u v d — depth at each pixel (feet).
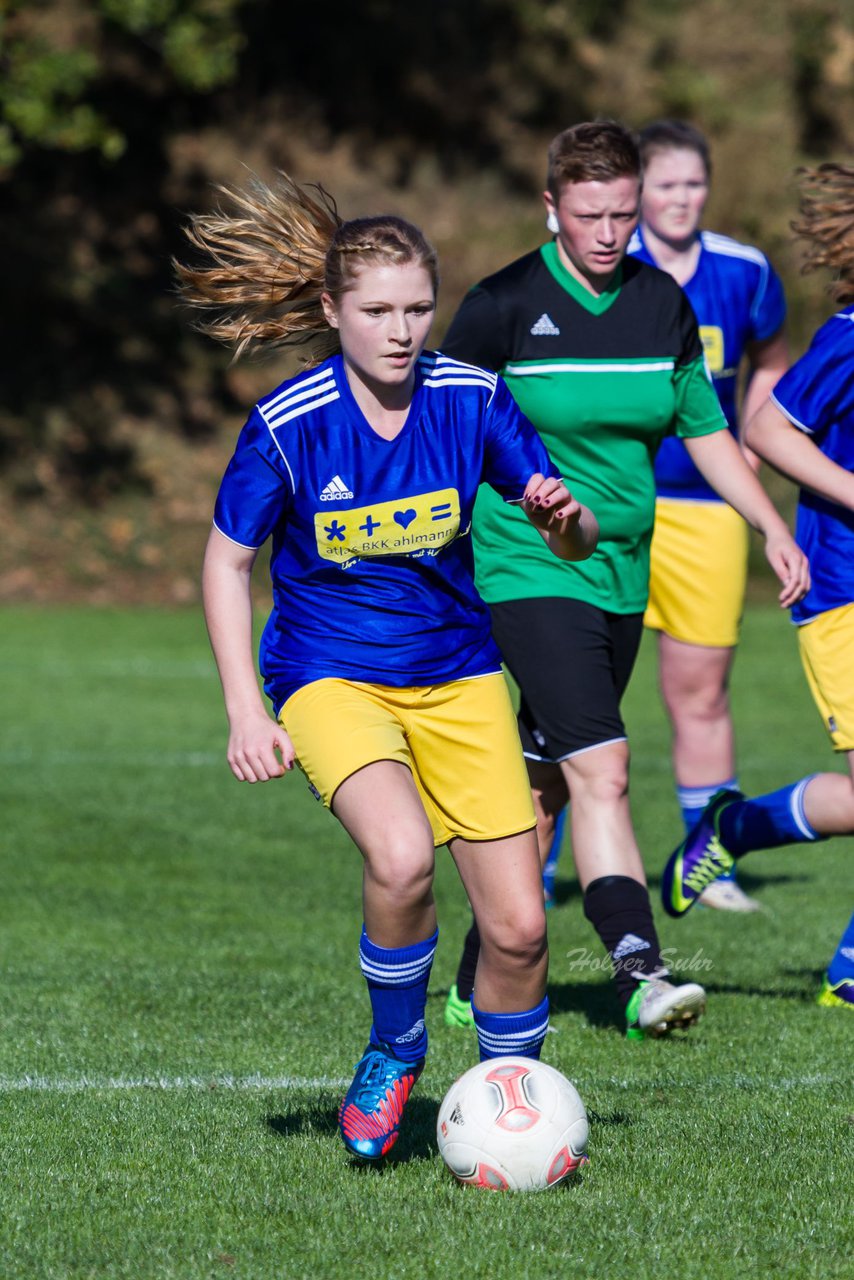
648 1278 34.47
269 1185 40.37
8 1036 56.95
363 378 41.09
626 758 59.52
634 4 314.14
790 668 178.09
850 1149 43.45
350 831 40.01
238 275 45.27
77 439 250.78
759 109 304.91
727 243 84.43
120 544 236.63
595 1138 44.27
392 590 41.70
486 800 41.70
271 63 292.61
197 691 158.61
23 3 235.61
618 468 59.72
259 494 41.39
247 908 83.25
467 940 59.57
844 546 59.88
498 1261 35.27
